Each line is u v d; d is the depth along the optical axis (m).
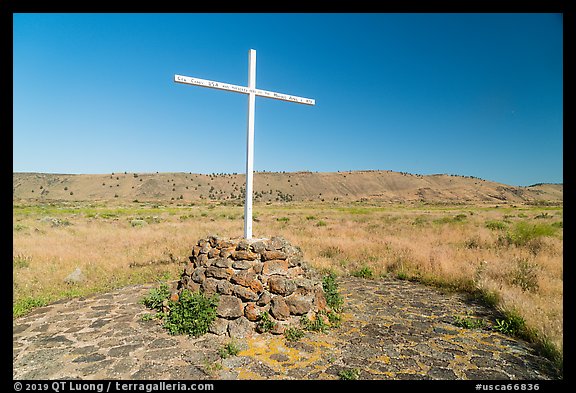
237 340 4.67
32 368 3.97
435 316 5.87
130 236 14.66
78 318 5.60
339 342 4.75
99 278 8.22
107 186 134.75
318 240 13.20
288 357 4.27
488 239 12.90
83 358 4.21
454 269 8.33
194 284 5.68
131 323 5.36
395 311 6.12
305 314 5.22
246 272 5.33
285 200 128.50
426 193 136.75
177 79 5.48
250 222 6.07
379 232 17.03
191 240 13.41
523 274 7.50
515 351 4.55
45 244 11.93
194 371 3.91
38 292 6.95
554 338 4.54
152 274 8.70
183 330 4.96
